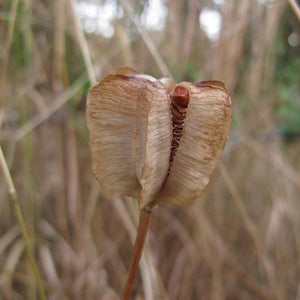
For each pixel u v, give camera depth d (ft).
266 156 0.56
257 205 0.63
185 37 0.51
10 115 0.50
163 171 0.18
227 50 0.51
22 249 0.47
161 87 0.17
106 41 0.47
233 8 0.50
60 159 0.52
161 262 0.56
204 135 0.17
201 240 0.54
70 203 0.50
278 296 0.51
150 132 0.16
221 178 0.58
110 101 0.18
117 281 0.51
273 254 0.60
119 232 0.55
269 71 0.57
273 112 0.63
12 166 0.52
